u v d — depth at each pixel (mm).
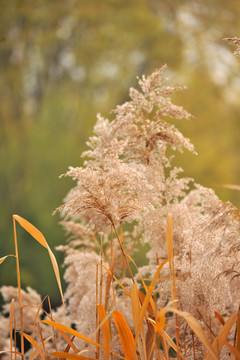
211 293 2141
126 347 2043
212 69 22312
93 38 22641
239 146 23406
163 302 2275
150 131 2746
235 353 1760
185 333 2324
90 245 3758
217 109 23391
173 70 22203
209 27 20438
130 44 22703
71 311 3469
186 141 2693
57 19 20953
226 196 17250
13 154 18797
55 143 18609
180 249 2668
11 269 14609
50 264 14453
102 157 2748
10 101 21828
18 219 2092
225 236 2094
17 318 3623
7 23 20078
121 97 25016
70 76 24156
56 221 15469
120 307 2744
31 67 23031
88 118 22891
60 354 1965
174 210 2705
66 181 17125
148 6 21406
